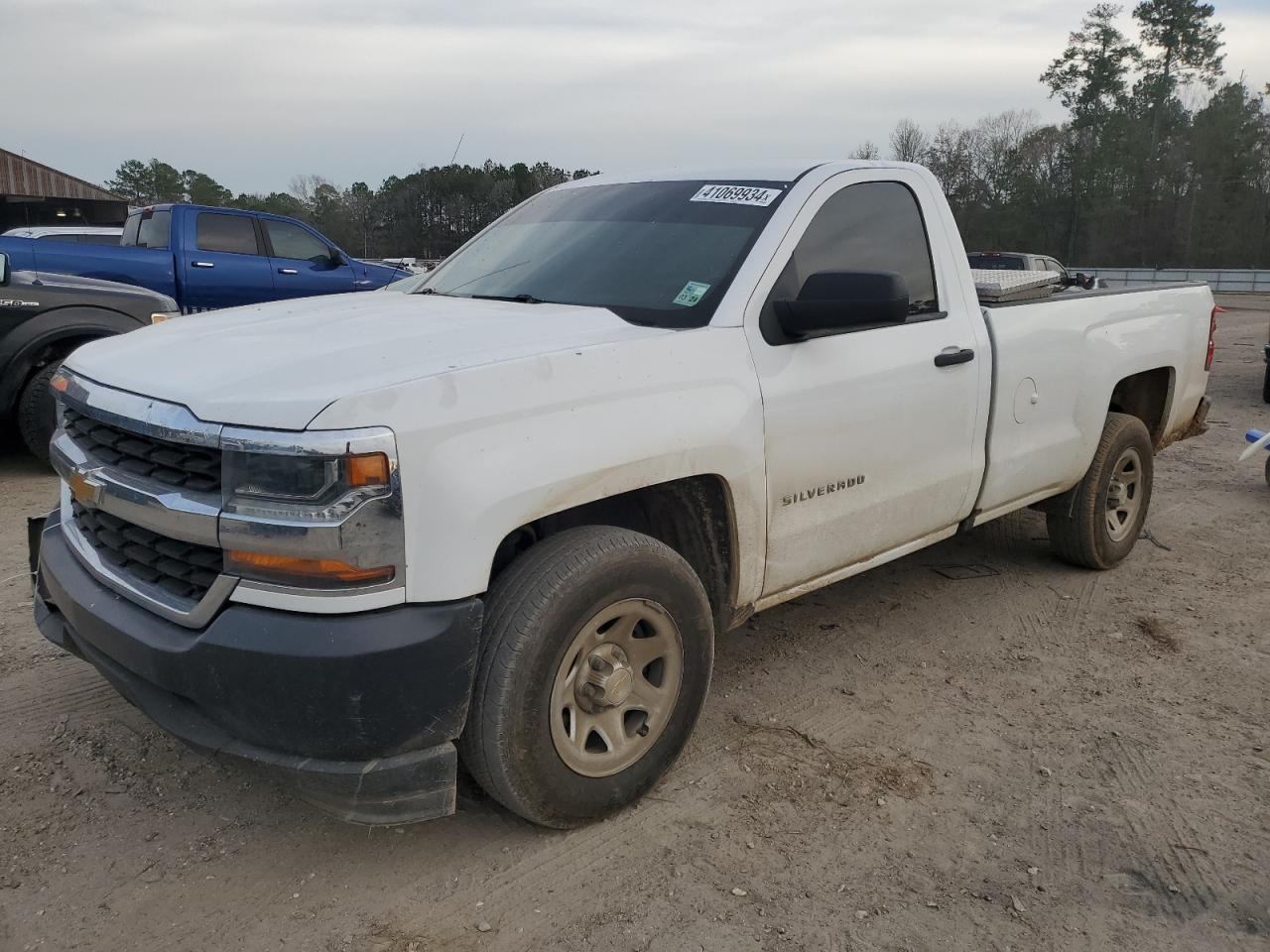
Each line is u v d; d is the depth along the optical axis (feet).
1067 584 16.37
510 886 8.50
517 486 7.91
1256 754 10.98
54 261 31.76
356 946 7.76
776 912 8.23
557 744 8.61
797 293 10.67
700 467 9.36
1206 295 18.42
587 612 8.54
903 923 8.13
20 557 16.28
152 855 8.82
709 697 12.10
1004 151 216.95
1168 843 9.29
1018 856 9.06
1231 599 15.85
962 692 12.39
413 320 9.71
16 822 9.19
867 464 11.37
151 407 7.95
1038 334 13.75
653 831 9.30
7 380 20.99
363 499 7.22
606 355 8.77
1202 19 227.81
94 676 12.05
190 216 34.96
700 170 12.60
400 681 7.46
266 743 7.63
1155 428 17.88
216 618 7.61
